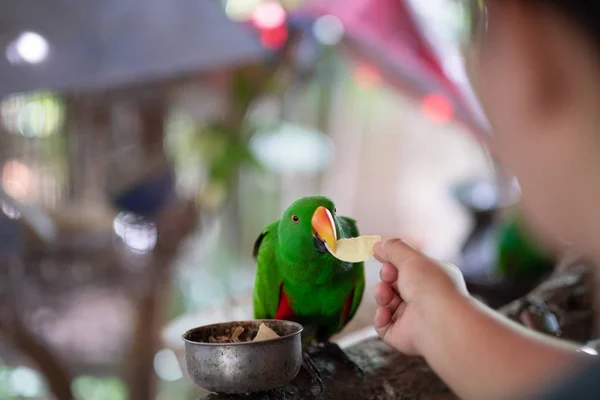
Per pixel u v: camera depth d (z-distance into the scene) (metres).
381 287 0.93
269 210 5.84
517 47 0.51
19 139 3.41
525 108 0.51
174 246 3.43
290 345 1.13
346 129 6.71
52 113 3.43
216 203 4.05
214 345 1.11
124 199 3.34
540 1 0.49
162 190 3.38
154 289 3.37
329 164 5.94
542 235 0.55
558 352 0.73
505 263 2.71
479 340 0.77
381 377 1.44
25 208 3.12
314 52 3.81
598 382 0.58
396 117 6.96
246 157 4.05
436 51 3.91
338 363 1.48
